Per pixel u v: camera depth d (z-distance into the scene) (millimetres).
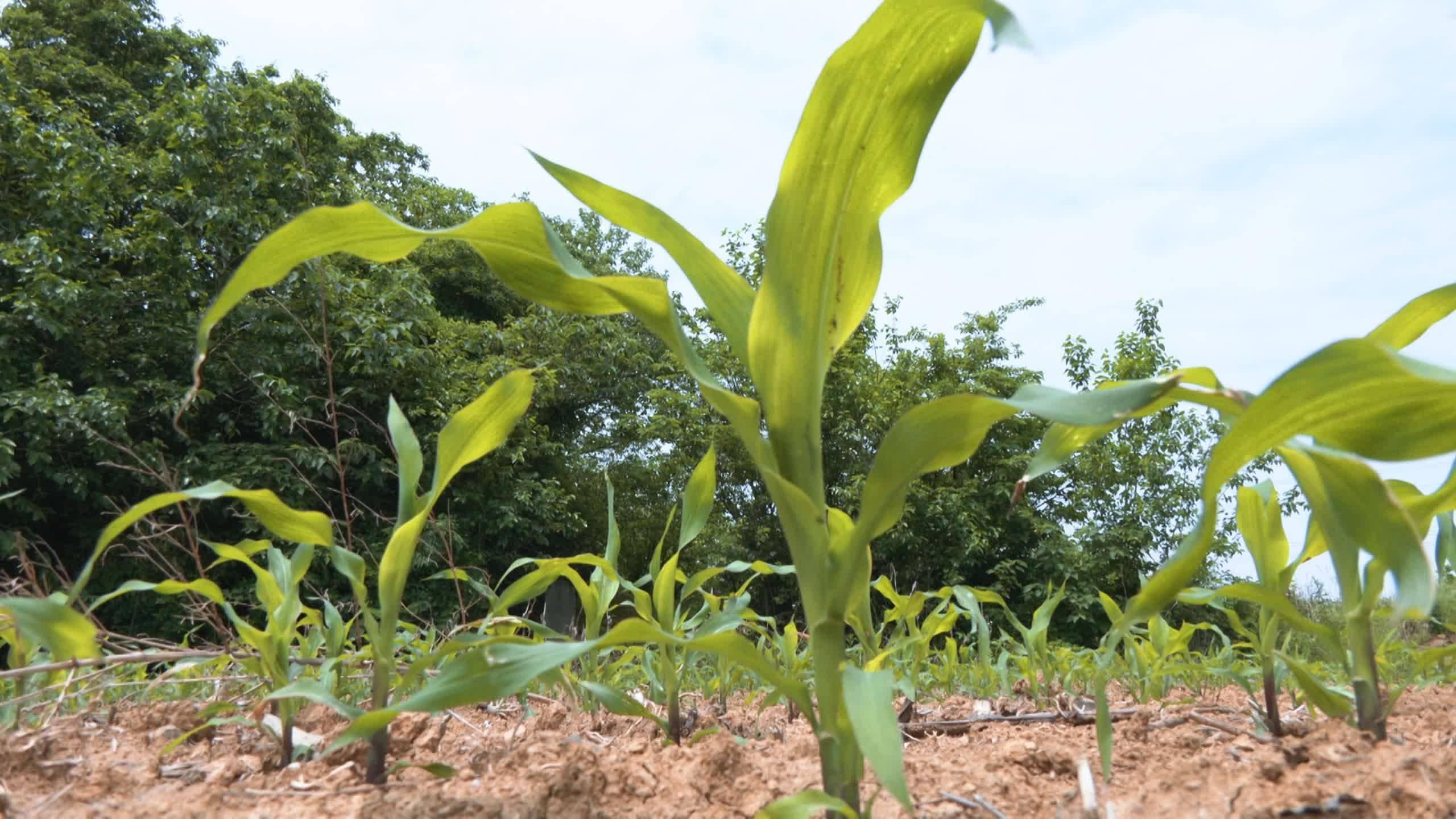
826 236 967
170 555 5625
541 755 1283
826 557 893
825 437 13789
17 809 1091
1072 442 914
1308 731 1510
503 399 1229
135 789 1188
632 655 2242
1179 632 2105
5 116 8961
